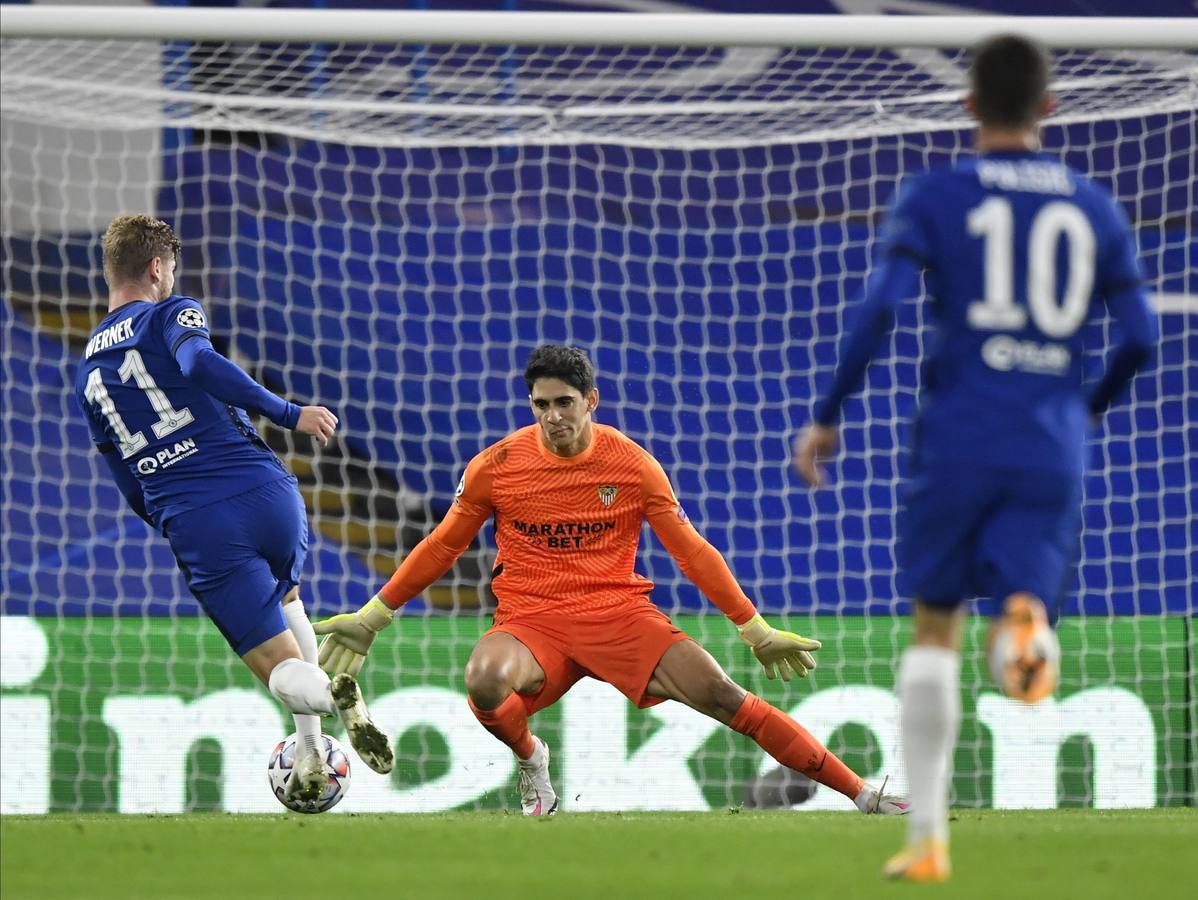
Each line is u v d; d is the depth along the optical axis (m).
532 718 24.86
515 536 19.42
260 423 32.66
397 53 29.72
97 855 12.76
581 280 33.69
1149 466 31.23
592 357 32.94
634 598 19.45
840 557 31.00
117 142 33.81
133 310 17.56
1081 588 30.73
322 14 24.55
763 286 33.19
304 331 33.41
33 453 30.78
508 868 11.77
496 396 33.22
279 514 17.50
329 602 30.62
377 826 15.66
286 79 31.94
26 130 33.56
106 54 31.08
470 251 33.78
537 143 31.27
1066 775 25.44
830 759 19.33
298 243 33.62
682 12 33.09
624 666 19.17
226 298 33.41
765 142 30.00
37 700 25.14
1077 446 10.73
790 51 31.45
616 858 12.40
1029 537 10.47
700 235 33.62
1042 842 13.59
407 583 19.47
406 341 33.47
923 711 10.70
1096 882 10.72
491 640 19.16
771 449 32.09
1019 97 11.26
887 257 10.84
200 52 31.58
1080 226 10.98
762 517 31.47
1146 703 25.61
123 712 25.16
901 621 25.69
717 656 25.58
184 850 13.09
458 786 24.98
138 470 17.45
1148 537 30.91
